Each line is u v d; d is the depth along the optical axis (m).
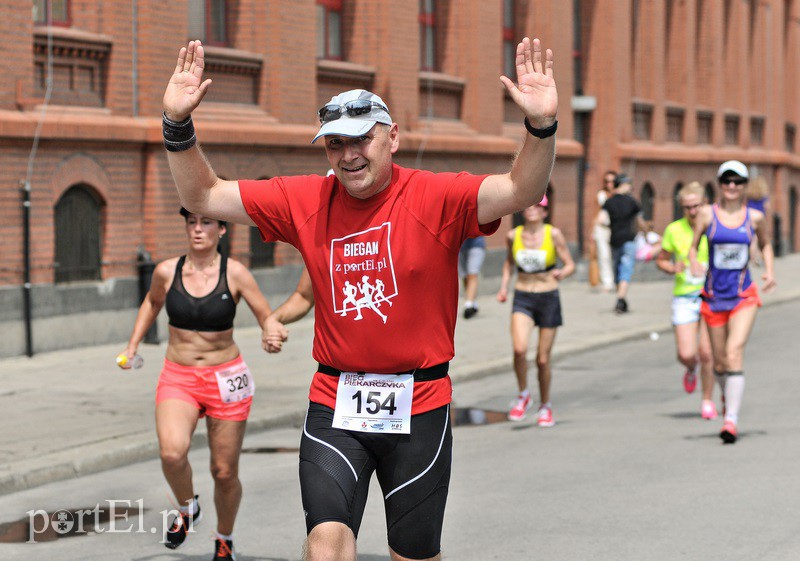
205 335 8.65
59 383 16.39
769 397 16.31
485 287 31.50
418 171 5.79
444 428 5.91
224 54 23.00
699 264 13.82
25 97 18.95
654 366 19.98
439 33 31.48
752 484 10.93
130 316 20.95
